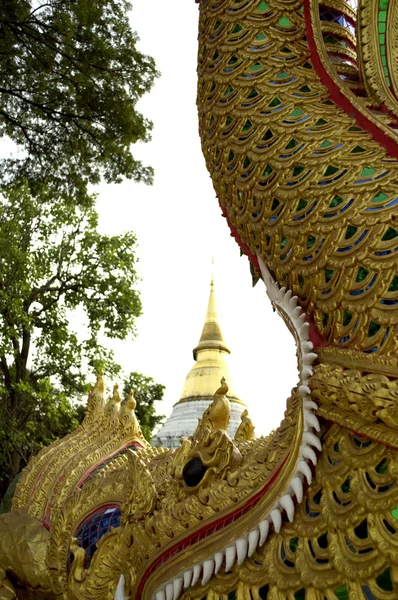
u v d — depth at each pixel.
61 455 4.50
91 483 3.73
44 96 11.34
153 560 2.73
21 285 16.73
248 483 2.52
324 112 2.77
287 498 2.32
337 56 3.22
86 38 10.66
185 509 2.62
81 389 18.16
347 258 2.38
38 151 12.13
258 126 2.88
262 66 3.02
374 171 2.48
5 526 3.98
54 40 10.63
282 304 2.65
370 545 2.04
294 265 2.59
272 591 2.27
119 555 3.03
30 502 4.21
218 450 2.66
